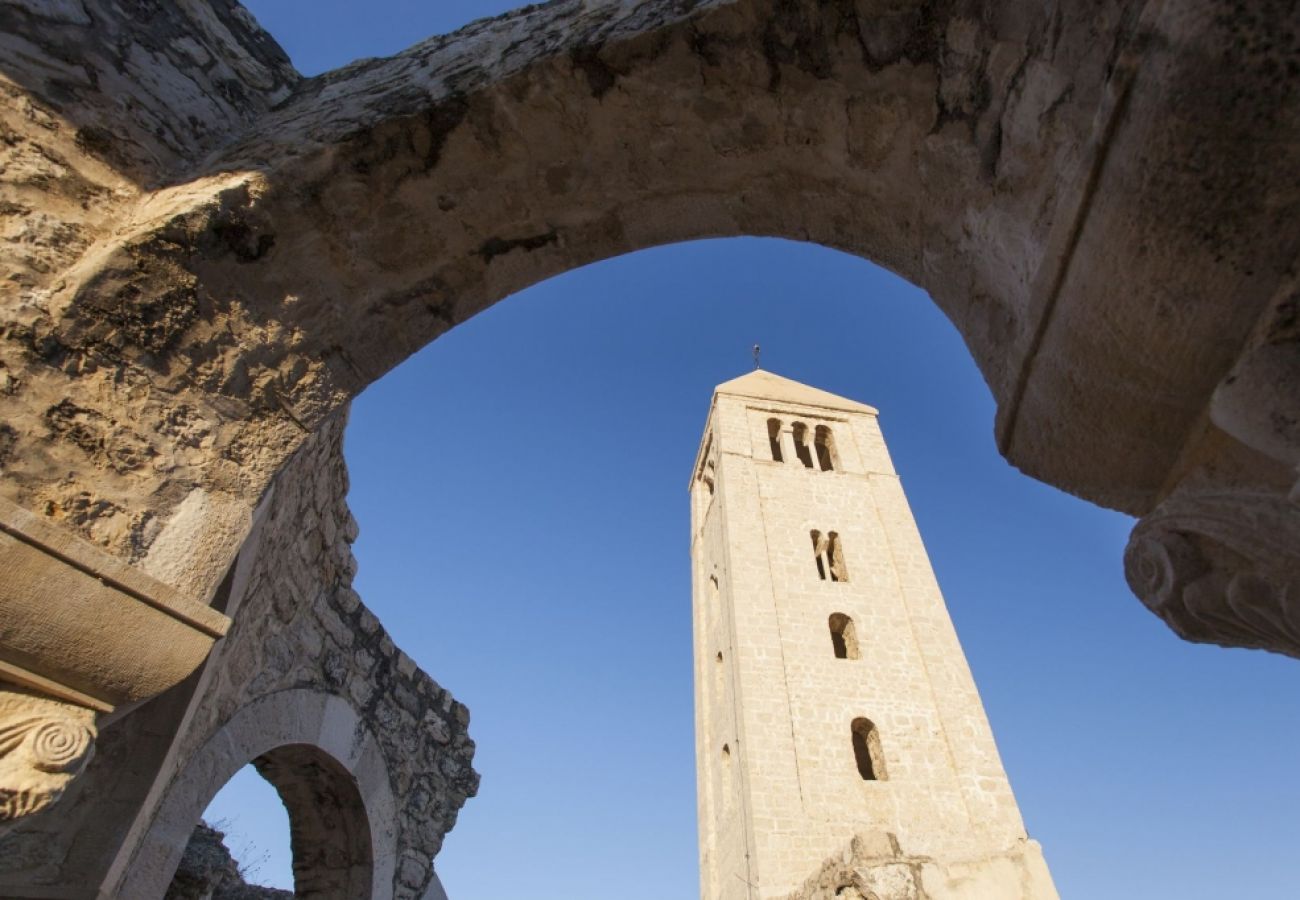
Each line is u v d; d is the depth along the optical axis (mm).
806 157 2635
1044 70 1906
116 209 2389
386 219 2611
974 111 2180
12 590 1796
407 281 2783
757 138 2598
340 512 7418
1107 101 1607
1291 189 1469
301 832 7434
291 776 7203
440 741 9062
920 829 14914
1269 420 1564
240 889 10516
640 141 2613
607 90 2455
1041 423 2188
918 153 2408
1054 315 1955
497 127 2514
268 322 2514
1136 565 2156
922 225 2611
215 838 9688
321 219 2520
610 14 2561
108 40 2623
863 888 6445
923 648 18578
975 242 2383
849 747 16266
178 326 2299
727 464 22812
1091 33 1726
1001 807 15539
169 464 2240
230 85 3150
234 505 2371
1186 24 1404
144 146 2582
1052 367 2043
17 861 3865
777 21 2244
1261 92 1398
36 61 2355
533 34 2729
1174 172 1528
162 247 2240
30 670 1881
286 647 6508
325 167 2451
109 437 2125
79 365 2107
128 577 1986
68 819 4074
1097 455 2072
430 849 8578
